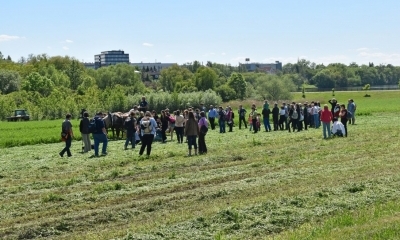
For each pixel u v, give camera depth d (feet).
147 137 96.07
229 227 43.88
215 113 170.19
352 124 164.55
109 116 142.92
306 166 75.92
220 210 48.24
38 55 633.20
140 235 41.86
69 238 43.09
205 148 98.22
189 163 84.02
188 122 95.86
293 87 444.14
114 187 63.87
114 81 531.91
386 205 49.26
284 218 45.85
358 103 338.95
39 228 45.85
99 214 50.06
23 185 69.10
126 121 115.14
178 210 50.96
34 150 122.52
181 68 579.89
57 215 51.31
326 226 42.57
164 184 65.67
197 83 498.69
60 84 498.28
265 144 109.70
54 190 64.80
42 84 444.14
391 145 97.55
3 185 69.92
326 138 118.21
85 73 556.51
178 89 501.15
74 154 108.06
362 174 66.28
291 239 39.17
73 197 59.36
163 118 131.44
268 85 429.79
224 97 426.92
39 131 174.91
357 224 42.93
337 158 83.15
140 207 52.80
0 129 189.67
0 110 300.81
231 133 151.33
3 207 55.16
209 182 66.13
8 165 92.12
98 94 325.01
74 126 197.36
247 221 45.52
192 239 41.04
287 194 54.90
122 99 286.05
